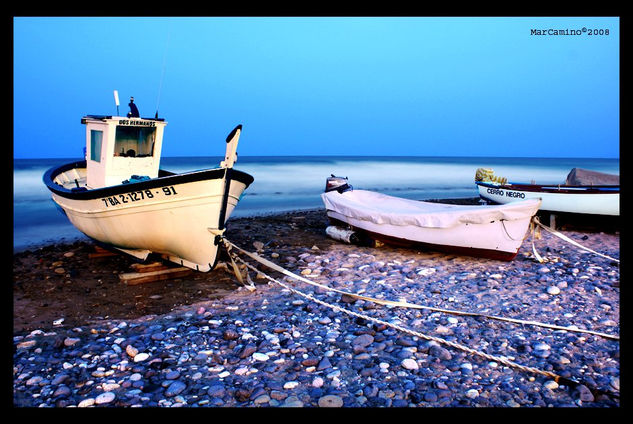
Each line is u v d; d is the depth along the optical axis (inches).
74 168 557.9
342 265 446.6
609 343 263.7
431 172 2025.1
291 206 890.1
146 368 245.3
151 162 437.4
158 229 368.2
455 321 298.2
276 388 222.5
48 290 373.7
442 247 462.0
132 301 351.9
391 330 284.0
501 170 2169.0
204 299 356.5
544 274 398.6
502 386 220.1
